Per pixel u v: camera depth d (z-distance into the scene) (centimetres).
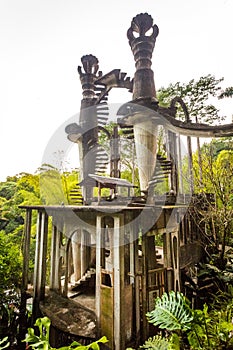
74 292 645
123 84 808
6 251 701
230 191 814
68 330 468
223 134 779
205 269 701
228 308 351
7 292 689
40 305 571
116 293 451
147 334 498
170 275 588
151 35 688
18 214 1216
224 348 253
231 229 858
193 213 830
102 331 466
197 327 270
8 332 610
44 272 613
